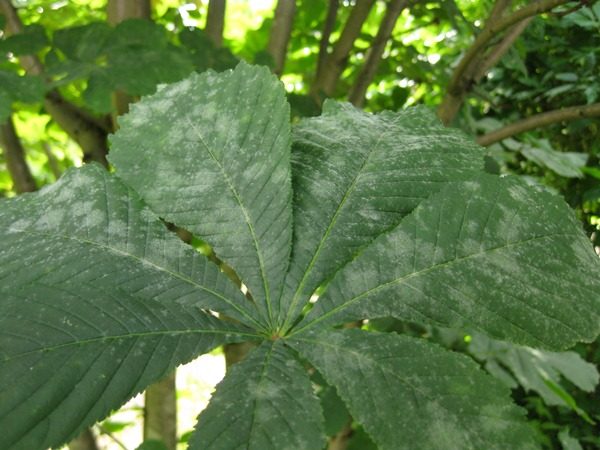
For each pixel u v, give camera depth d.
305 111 0.59
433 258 0.23
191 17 0.76
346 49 0.66
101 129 0.60
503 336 0.22
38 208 0.25
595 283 0.22
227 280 0.24
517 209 0.24
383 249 0.24
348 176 0.27
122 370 0.20
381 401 0.21
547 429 0.76
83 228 0.25
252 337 0.23
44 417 0.19
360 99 0.68
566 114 0.57
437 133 0.29
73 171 0.26
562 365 0.67
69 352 0.20
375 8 0.91
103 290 0.22
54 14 0.74
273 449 0.20
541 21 0.67
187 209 0.25
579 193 0.76
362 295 0.24
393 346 0.22
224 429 0.20
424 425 0.21
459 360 0.22
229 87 0.27
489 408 0.21
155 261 0.24
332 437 0.56
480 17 0.81
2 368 0.19
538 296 0.22
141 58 0.47
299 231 0.25
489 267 0.23
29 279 0.23
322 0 0.79
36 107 0.75
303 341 0.23
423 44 0.95
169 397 0.55
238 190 0.26
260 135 0.26
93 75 0.45
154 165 0.26
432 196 0.24
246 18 1.04
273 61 0.58
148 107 0.27
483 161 0.27
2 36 0.52
